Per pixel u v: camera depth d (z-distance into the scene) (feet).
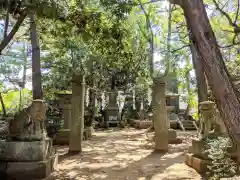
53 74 42.57
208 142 16.40
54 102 41.16
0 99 34.99
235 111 6.29
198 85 21.22
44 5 13.03
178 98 52.90
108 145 29.63
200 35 6.64
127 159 21.86
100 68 48.24
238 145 6.23
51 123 35.22
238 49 20.11
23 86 45.27
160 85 26.03
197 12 6.72
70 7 17.48
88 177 16.24
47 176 16.10
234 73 19.89
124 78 57.88
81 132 25.14
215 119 17.44
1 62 42.57
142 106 58.80
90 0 18.86
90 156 23.08
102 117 54.90
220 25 18.57
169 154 24.16
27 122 16.49
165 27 34.35
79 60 40.73
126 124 56.65
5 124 26.04
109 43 21.65
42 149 16.14
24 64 47.21
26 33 24.57
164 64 31.76
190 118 49.60
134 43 36.70
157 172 17.33
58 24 20.02
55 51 38.75
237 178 11.48
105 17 19.60
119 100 58.95
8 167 15.55
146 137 36.76
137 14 33.73
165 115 25.76
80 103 25.26
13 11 13.93
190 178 15.67
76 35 21.22
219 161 14.02
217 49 6.67
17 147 15.94
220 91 6.43
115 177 16.25
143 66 47.47
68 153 24.40
